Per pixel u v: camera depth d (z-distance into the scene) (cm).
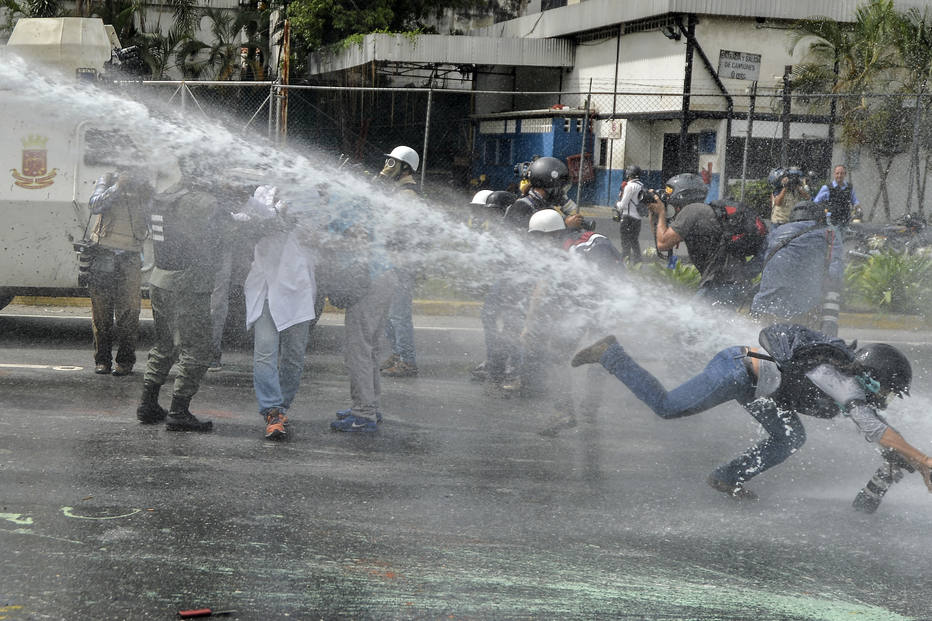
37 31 934
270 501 491
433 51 2745
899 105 2133
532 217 683
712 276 754
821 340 491
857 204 1653
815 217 730
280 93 1470
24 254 876
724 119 2241
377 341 655
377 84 2823
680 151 2219
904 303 1270
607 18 2530
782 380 489
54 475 519
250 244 602
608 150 2584
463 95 2980
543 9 3250
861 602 392
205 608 365
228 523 456
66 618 353
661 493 532
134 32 2778
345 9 2920
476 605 377
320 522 463
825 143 2267
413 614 367
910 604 391
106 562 405
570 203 767
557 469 574
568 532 463
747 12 2264
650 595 392
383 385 801
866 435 463
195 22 2880
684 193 777
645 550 443
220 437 612
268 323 608
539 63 2825
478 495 516
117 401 700
